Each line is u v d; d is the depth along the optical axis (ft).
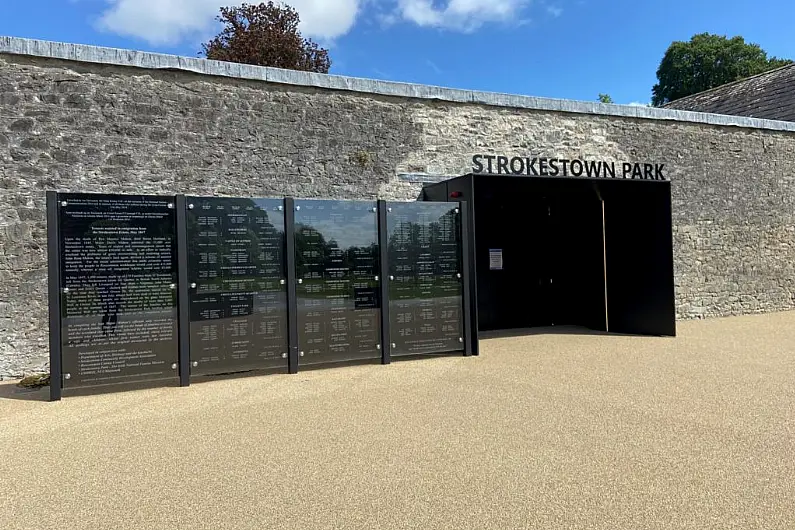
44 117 23.71
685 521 9.40
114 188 24.77
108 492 10.87
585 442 13.23
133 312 18.85
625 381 19.40
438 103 31.32
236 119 27.02
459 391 18.20
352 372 21.34
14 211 23.22
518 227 34.35
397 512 9.86
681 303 37.91
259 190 27.32
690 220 38.45
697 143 38.86
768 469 11.48
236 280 20.40
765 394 17.40
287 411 16.17
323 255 21.86
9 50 23.03
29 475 11.78
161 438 13.99
